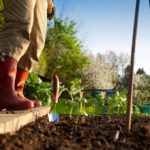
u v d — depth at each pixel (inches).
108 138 40.7
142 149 34.2
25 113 54.6
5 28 63.4
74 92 67.6
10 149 29.0
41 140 37.1
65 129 48.9
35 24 71.9
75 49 371.9
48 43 345.7
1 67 59.9
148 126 54.9
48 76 339.0
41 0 72.7
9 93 61.1
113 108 150.7
